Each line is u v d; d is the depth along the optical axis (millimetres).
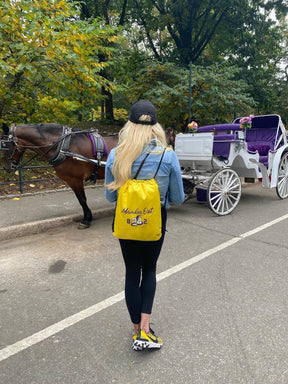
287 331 2682
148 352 2465
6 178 8016
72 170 5273
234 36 16938
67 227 5660
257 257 4250
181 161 6664
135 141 2102
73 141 5293
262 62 16797
